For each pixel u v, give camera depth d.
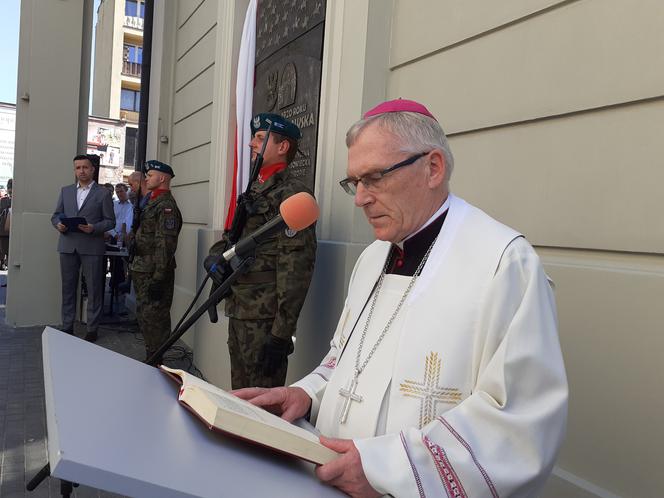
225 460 0.85
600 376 1.64
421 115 1.21
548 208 1.88
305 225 1.56
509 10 2.04
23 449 3.22
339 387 1.29
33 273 6.43
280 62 3.78
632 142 1.63
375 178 1.21
